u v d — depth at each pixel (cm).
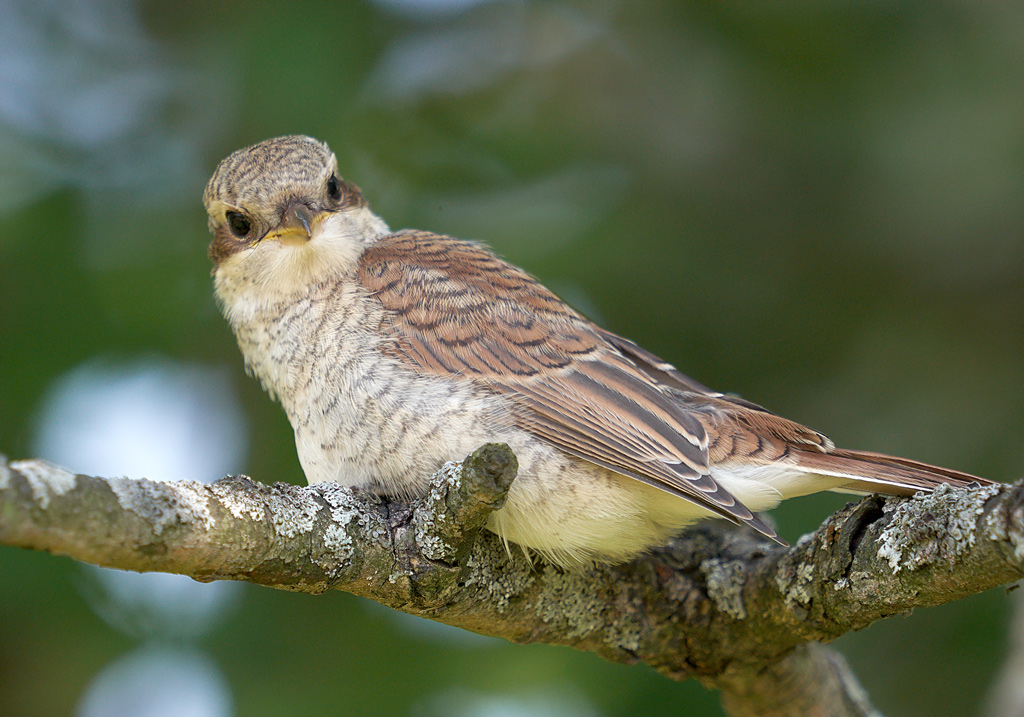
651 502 588
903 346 955
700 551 618
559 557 584
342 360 620
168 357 863
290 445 856
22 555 785
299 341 639
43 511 374
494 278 662
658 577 609
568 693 814
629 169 961
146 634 800
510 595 568
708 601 599
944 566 439
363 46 856
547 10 1016
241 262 689
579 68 1023
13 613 786
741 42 938
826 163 934
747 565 592
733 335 916
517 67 1018
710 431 615
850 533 497
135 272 845
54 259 830
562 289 877
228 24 871
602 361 619
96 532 390
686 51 990
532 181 945
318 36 836
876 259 948
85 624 796
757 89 941
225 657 799
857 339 948
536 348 616
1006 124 891
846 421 924
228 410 898
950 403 931
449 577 508
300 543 464
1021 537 402
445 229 898
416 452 593
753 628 585
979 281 954
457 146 951
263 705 782
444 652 812
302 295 650
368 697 794
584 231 905
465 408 587
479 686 810
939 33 916
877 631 870
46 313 827
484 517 484
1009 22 915
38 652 801
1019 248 938
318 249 654
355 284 650
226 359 895
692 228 933
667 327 898
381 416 602
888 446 915
